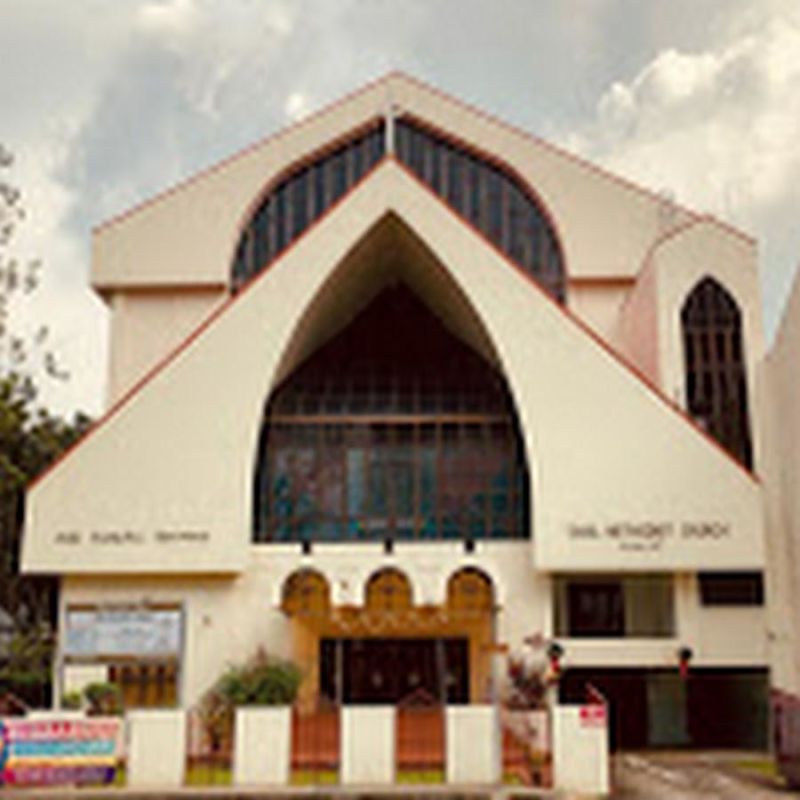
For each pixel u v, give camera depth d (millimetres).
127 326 27875
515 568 22312
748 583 22078
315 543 23000
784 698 18328
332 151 28781
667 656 21578
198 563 21859
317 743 18297
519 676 20406
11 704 18609
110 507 22109
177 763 16078
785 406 21219
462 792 15281
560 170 28156
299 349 25188
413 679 23297
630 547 21562
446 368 26453
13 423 24547
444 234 23578
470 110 28672
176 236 28094
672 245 24359
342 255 23531
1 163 23156
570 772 15719
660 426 22188
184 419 22609
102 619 21797
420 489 24438
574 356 22703
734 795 16516
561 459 22125
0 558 28391
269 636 21984
